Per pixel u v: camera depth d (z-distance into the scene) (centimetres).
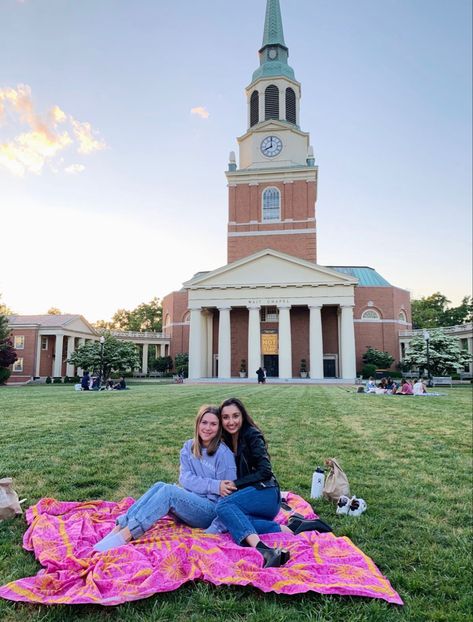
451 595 352
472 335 5419
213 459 462
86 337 5962
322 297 4503
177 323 5631
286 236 5016
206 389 3034
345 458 816
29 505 533
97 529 444
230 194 5172
